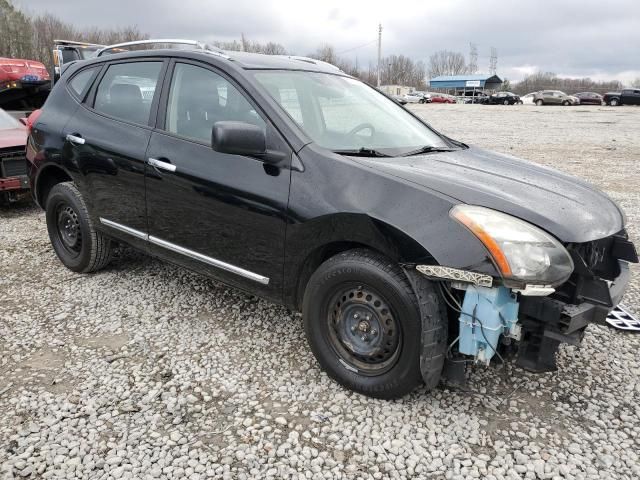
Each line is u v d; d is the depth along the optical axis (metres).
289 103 3.27
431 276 2.50
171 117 3.62
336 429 2.67
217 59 3.47
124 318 3.80
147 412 2.79
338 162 2.85
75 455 2.48
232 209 3.16
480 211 2.50
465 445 2.57
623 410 2.85
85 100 4.29
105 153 3.90
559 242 2.48
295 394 2.94
